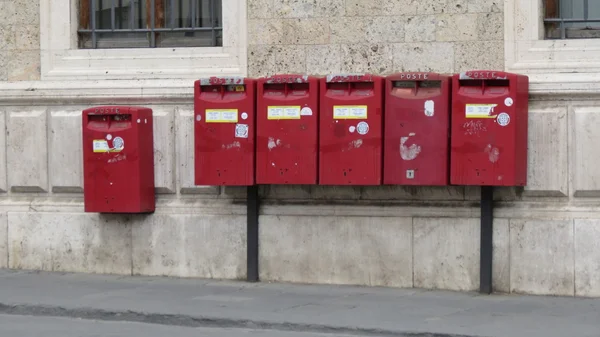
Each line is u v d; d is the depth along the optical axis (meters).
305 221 11.71
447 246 11.27
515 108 10.52
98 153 11.99
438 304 10.49
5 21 12.84
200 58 12.30
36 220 12.64
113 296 11.02
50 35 12.74
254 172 11.44
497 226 11.08
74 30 12.80
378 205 11.49
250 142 11.38
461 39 11.40
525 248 11.00
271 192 11.87
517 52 11.23
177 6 12.63
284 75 11.28
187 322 9.95
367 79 10.98
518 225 11.00
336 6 11.77
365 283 11.55
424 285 11.34
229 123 11.42
